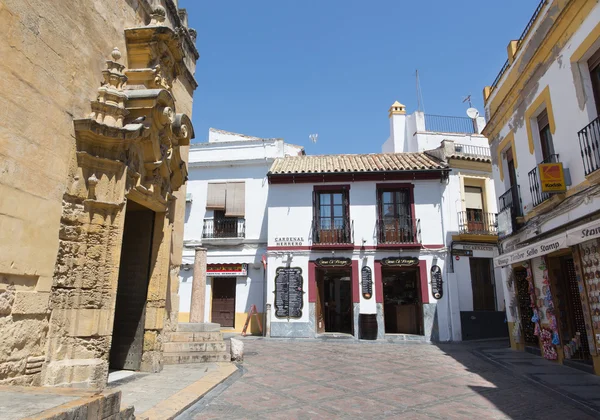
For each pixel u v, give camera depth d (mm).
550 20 9461
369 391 6816
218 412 5227
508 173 12750
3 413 2635
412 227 17031
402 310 17219
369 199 17422
